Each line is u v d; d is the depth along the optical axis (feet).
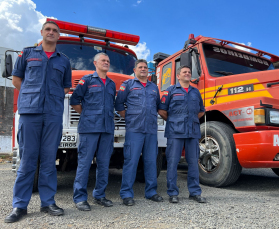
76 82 11.91
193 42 15.88
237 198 10.96
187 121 10.79
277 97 12.07
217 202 10.29
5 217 8.34
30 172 8.81
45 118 8.84
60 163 14.30
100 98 10.03
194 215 8.57
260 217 8.35
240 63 15.56
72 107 10.53
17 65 9.06
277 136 11.32
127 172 10.45
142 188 13.34
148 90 11.02
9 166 24.38
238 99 13.19
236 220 8.06
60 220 8.11
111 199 11.09
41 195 8.94
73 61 14.46
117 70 15.48
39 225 7.66
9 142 34.45
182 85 11.32
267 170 20.54
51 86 9.00
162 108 11.36
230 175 12.63
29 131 8.75
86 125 9.82
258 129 11.90
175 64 17.65
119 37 15.30
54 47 9.36
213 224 7.71
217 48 15.60
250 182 15.14
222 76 14.29
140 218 8.31
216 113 14.55
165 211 9.07
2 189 12.87
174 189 10.60
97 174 10.22
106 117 10.02
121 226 7.58
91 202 10.50
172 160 10.75
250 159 11.69
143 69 11.02
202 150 13.83
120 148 13.06
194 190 10.75
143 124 10.55
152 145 10.92
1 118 34.27
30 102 8.70
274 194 11.95
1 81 35.68
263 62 16.34
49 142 8.96
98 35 14.98
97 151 10.28
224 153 12.76
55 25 9.11
